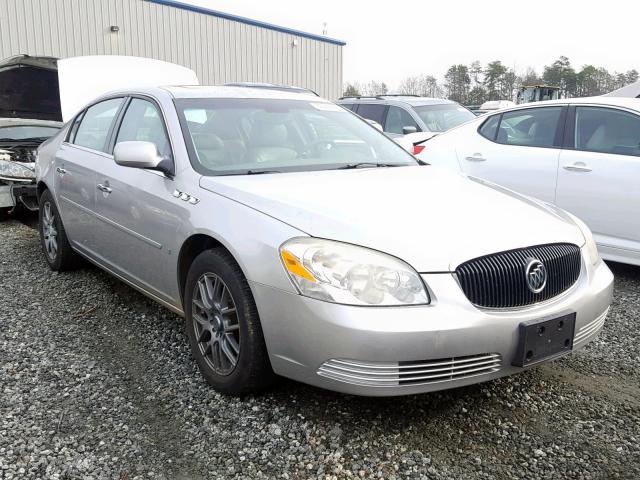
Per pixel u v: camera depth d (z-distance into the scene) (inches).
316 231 101.5
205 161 131.3
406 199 116.3
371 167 145.9
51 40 633.6
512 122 231.1
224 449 100.5
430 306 95.6
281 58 850.1
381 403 115.3
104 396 117.4
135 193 141.6
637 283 197.5
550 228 114.7
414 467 96.0
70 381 123.4
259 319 107.5
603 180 197.5
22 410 111.5
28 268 205.8
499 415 112.2
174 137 137.1
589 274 117.0
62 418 109.0
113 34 677.9
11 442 101.1
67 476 92.7
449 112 373.1
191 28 743.7
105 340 144.7
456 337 95.0
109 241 159.2
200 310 123.0
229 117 146.7
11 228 276.4
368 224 102.4
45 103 429.1
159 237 132.7
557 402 117.5
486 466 96.7
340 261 97.0
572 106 214.2
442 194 122.6
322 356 97.2
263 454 99.1
